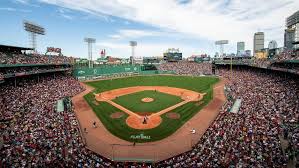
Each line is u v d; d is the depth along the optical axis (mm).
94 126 37000
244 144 25141
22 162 21781
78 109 47438
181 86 75000
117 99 56438
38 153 24078
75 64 97750
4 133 29797
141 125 37469
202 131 34344
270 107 38250
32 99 47375
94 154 26797
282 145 25328
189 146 29328
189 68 108625
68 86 66375
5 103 42125
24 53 73312
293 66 60094
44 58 75500
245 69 94625
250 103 42531
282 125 30156
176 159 24531
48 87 60250
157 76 97750
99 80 87062
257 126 30141
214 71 98062
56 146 26609
